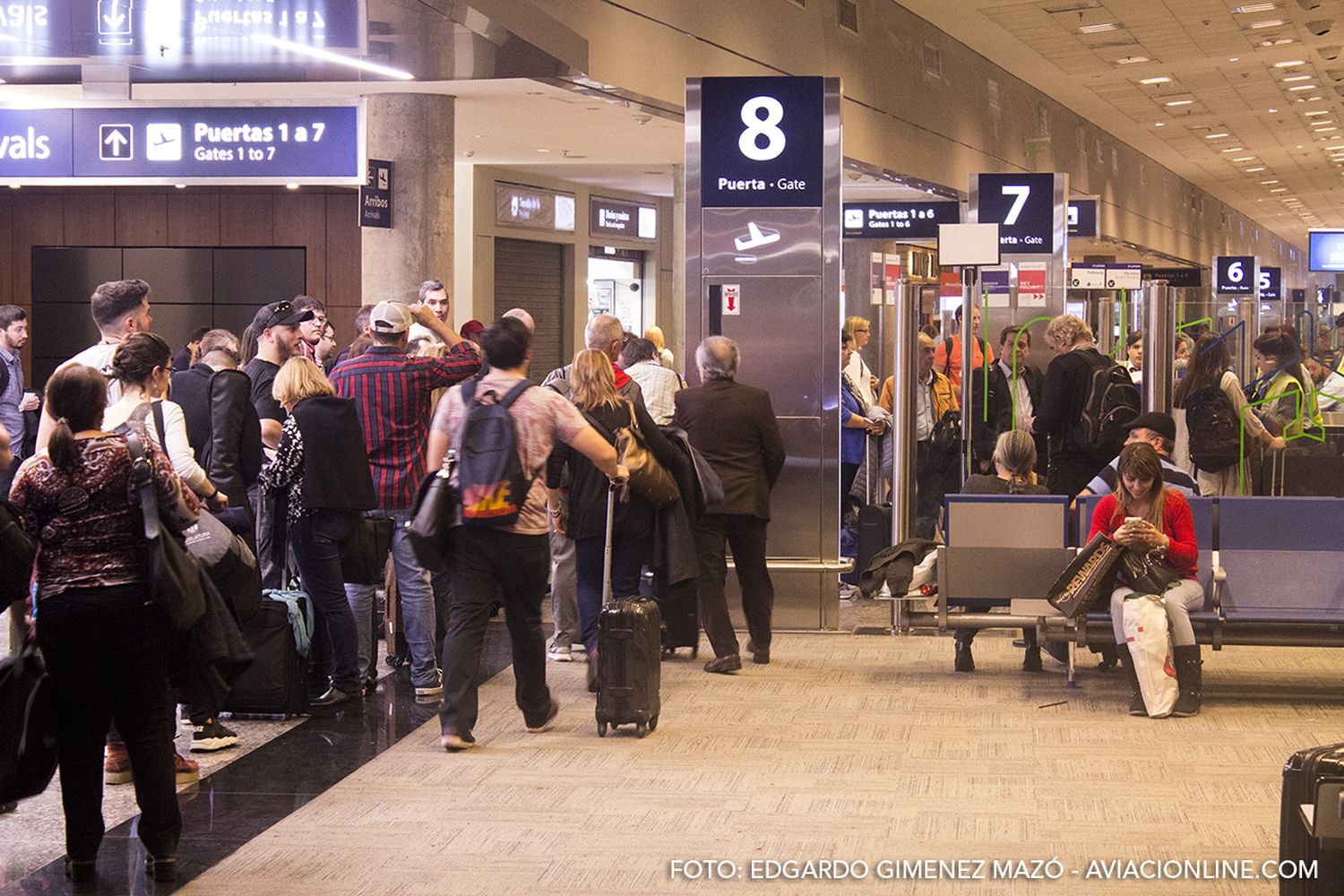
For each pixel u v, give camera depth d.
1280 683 7.70
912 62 18.69
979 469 9.70
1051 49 21.23
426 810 5.44
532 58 10.73
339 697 7.03
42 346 16.00
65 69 10.34
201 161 9.38
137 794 4.64
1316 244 21.27
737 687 7.60
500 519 6.17
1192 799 5.56
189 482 5.26
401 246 12.84
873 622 9.55
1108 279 19.27
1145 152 33.09
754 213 9.20
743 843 5.04
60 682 4.55
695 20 13.61
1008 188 16.20
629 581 7.15
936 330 9.89
